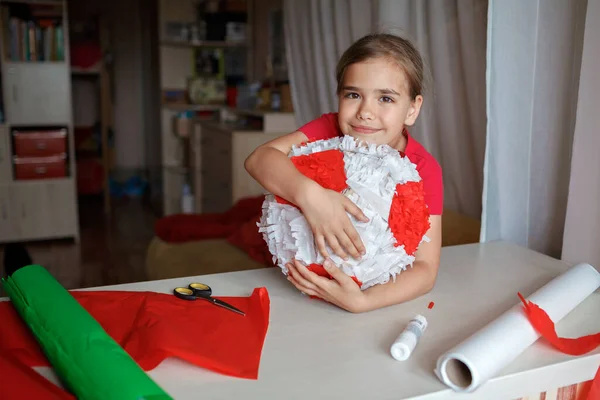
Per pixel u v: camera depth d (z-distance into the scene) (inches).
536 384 32.4
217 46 184.7
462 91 73.1
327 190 36.0
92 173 219.0
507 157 57.1
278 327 36.6
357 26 91.2
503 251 53.6
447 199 82.0
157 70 193.3
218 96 186.1
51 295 33.6
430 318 38.5
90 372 26.8
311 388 29.5
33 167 155.1
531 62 55.4
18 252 81.6
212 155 153.0
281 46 152.8
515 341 32.0
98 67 191.3
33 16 155.3
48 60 154.9
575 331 37.6
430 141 79.3
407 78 40.7
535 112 57.7
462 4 68.2
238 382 29.9
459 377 30.7
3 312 37.5
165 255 93.3
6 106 151.0
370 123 40.7
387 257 37.3
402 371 31.5
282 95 139.3
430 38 73.9
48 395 27.3
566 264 50.1
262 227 40.0
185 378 30.2
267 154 39.5
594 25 47.6
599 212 48.8
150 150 225.6
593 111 48.4
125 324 35.9
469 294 42.9
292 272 38.3
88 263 140.6
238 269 83.7
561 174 59.9
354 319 38.0
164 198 187.9
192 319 36.5
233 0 176.7
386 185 36.9
